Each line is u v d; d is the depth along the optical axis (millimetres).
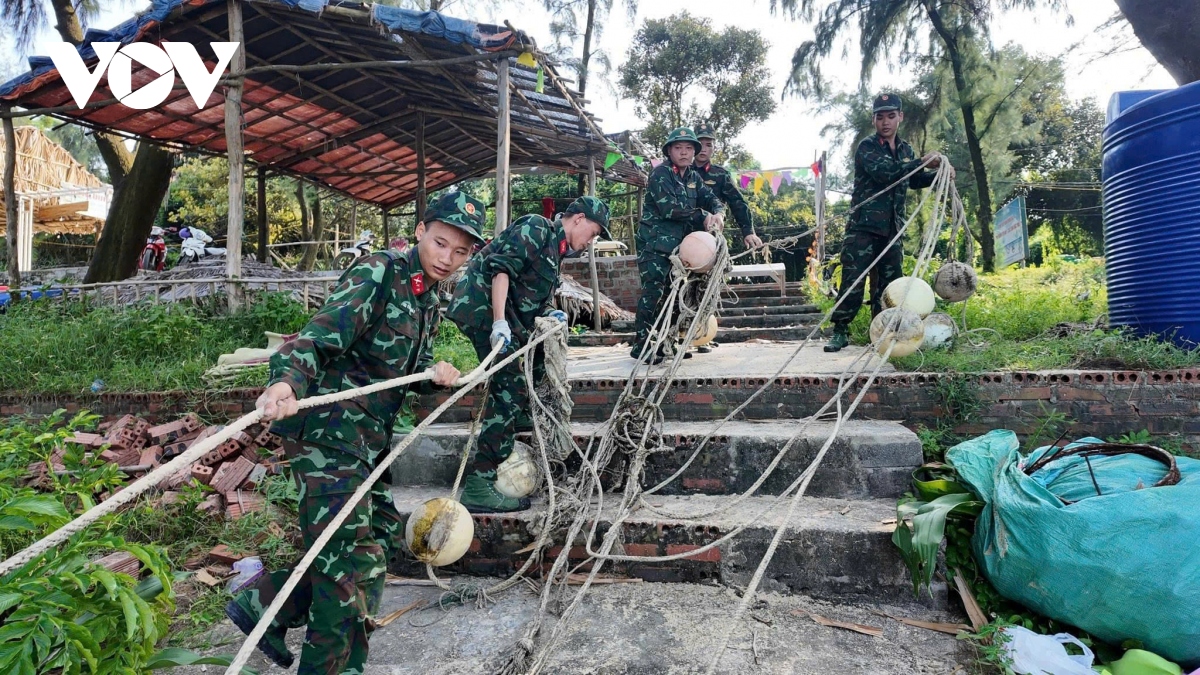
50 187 19438
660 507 3256
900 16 16625
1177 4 5668
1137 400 3410
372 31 6672
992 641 2391
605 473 3555
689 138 4613
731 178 5266
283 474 3875
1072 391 3479
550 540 3066
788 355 4969
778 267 9797
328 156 10961
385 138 10477
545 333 2912
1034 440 3406
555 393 3287
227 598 2887
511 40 6195
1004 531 2480
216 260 10211
